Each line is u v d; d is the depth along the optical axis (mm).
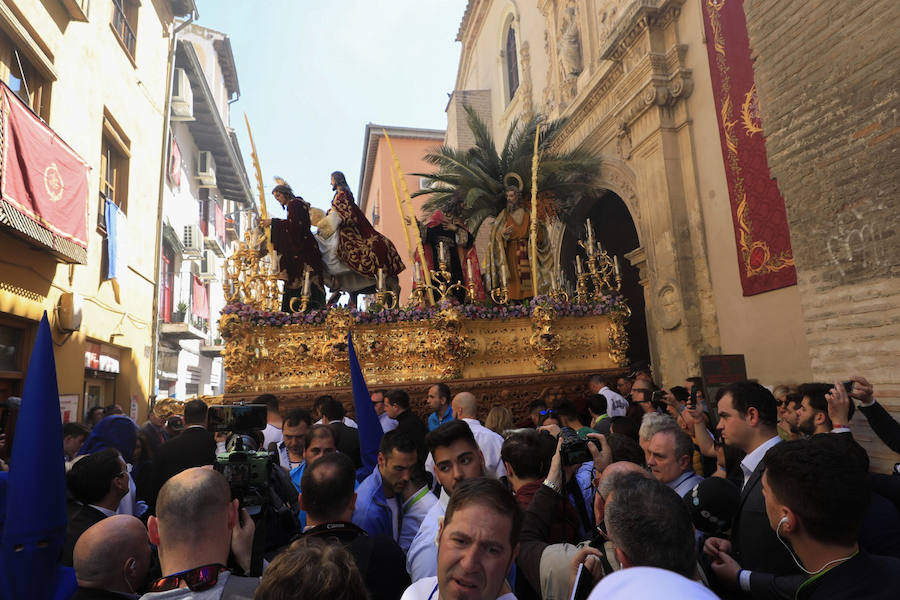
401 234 29656
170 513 1916
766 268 8836
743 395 3002
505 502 1710
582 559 2037
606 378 9734
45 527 2080
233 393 8484
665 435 3055
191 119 18188
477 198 14195
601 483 2262
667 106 10969
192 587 1795
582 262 16766
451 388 9023
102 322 11414
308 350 8828
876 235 5336
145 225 14242
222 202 27719
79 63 10203
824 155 5895
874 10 5344
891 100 5184
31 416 2129
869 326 5395
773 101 6555
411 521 3219
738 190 9398
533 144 14641
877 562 1861
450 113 24203
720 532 2740
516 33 20281
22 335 8656
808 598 1906
